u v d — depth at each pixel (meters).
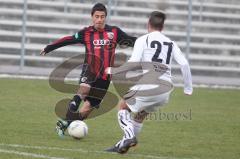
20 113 45.31
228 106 57.03
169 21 91.25
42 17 88.50
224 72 86.44
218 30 92.12
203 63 87.62
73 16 89.38
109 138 35.81
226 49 89.38
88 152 30.00
